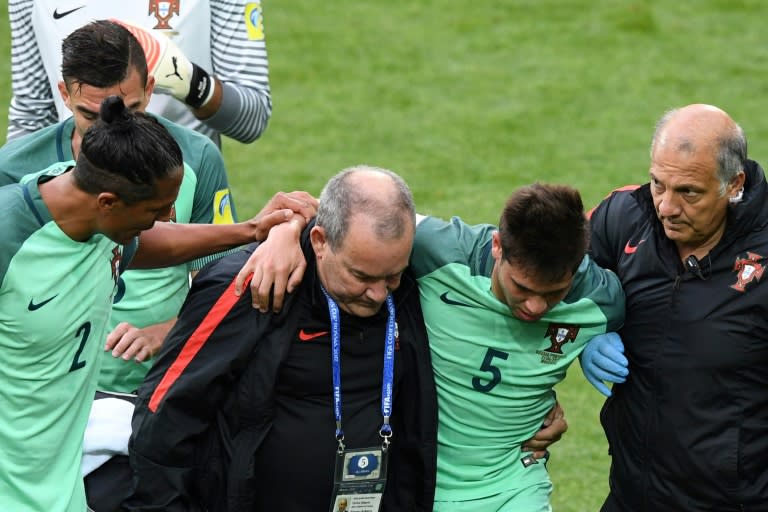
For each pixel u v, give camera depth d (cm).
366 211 1137
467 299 1264
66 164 1183
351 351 1235
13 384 1167
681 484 1312
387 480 1289
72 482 1231
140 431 1228
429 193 3080
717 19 4225
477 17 4209
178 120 1694
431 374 1263
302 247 1236
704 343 1266
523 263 1164
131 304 1415
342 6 4269
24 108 1691
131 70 1302
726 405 1278
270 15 4156
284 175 3162
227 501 1230
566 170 3222
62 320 1155
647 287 1292
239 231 1312
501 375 1281
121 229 1137
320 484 1246
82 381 1213
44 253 1128
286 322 1218
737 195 1247
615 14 4222
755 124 3500
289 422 1238
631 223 1320
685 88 3728
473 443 1316
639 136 3416
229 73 1698
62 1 1642
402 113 3550
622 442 1358
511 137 3409
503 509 1316
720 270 1259
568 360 1295
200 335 1219
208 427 1241
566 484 1938
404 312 1267
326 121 3488
